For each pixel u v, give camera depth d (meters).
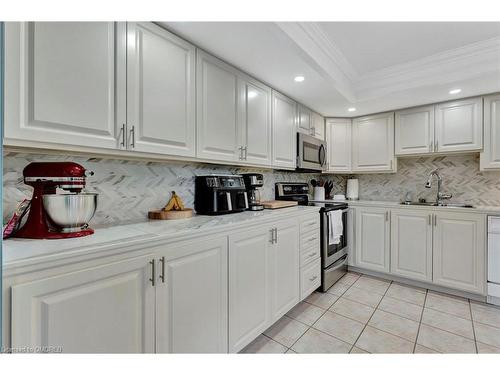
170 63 1.43
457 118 2.63
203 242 1.32
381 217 2.94
